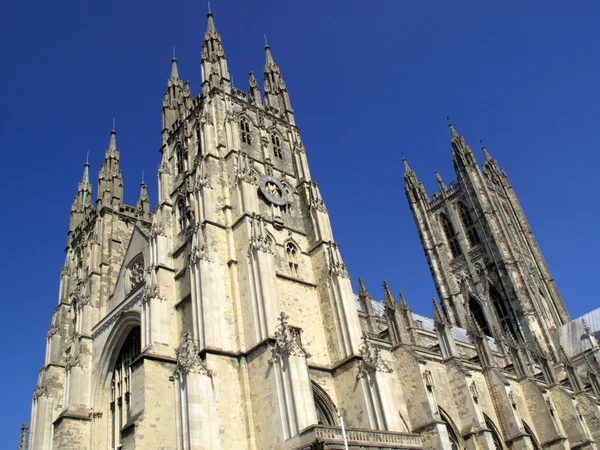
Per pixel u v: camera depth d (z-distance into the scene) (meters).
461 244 157.62
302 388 50.62
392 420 55.59
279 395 51.16
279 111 91.31
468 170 163.50
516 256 150.62
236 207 67.31
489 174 178.50
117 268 88.25
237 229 65.25
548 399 93.50
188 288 64.94
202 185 68.25
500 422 81.38
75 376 73.81
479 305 148.75
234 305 60.38
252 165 77.00
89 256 93.25
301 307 65.88
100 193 95.94
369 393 58.12
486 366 85.50
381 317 100.38
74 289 93.00
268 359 53.78
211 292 59.50
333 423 59.31
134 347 73.12
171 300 66.12
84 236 99.06
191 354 53.09
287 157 84.69
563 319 151.62
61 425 69.12
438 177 171.12
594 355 126.94
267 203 72.75
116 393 72.56
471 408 72.00
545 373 100.69
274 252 68.12
